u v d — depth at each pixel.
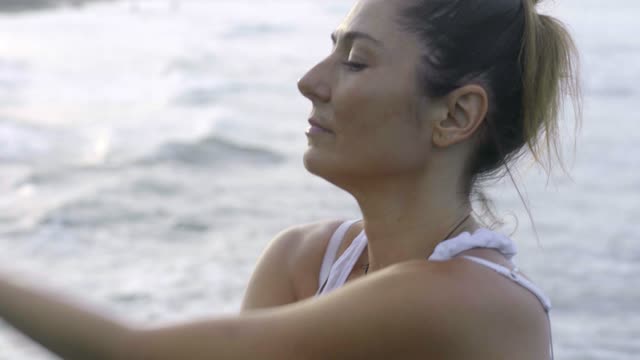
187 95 30.84
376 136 1.78
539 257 12.80
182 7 72.69
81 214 15.91
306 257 2.05
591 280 11.91
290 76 35.88
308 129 1.83
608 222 14.62
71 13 65.81
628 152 20.25
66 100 29.69
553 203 15.62
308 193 17.48
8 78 34.44
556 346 9.84
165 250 13.95
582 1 71.44
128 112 27.52
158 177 19.02
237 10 70.19
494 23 1.80
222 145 22.02
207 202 16.98
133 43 47.75
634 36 47.56
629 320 10.55
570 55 1.91
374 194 1.83
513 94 1.84
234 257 13.56
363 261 1.97
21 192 17.47
